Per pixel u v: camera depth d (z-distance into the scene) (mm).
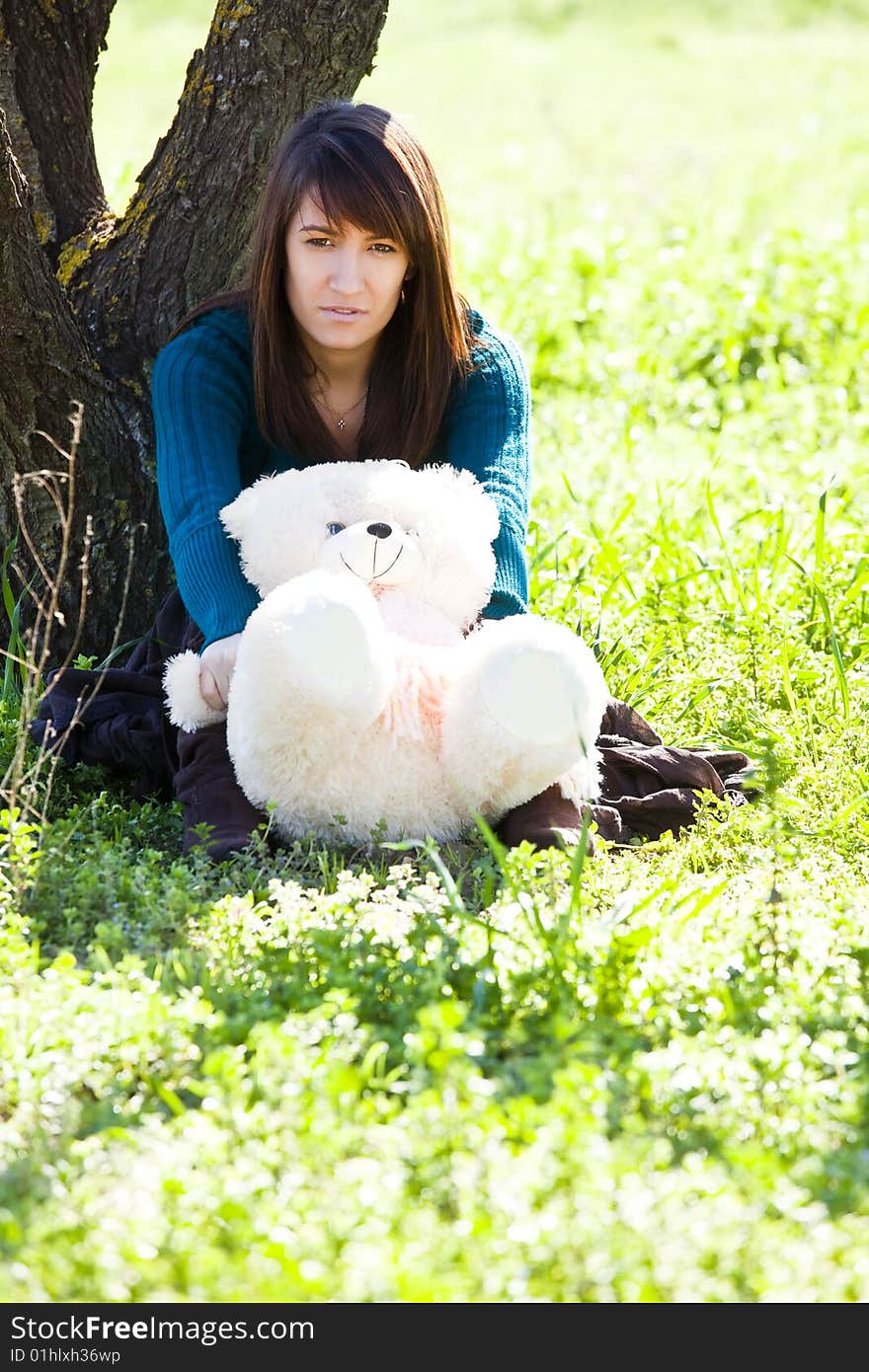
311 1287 1873
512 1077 2371
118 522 4211
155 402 3680
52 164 4426
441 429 3812
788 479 6012
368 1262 1872
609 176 13539
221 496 3492
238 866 3098
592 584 4793
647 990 2541
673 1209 1980
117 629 3932
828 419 6781
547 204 11141
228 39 4172
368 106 3580
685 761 3641
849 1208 2033
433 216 3533
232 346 3721
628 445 6074
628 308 8055
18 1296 1898
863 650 4445
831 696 4152
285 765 3125
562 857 2951
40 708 3746
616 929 2756
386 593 3318
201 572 3385
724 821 3543
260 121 4184
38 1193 2072
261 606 3080
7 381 3988
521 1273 1902
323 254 3467
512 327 7676
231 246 4270
